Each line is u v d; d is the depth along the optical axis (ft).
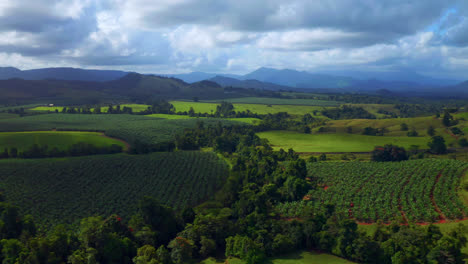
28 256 183.73
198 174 384.88
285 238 209.46
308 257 200.95
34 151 440.86
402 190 298.97
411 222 230.89
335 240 203.10
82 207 283.38
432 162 381.19
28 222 222.89
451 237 174.40
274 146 566.77
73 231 239.30
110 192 320.50
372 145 558.56
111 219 218.59
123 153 481.87
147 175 372.17
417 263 170.50
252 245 198.39
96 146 488.85
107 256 192.85
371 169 380.37
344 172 373.81
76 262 183.93
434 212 238.48
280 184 341.82
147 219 232.32
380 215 246.68
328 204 249.75
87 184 335.88
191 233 217.36
